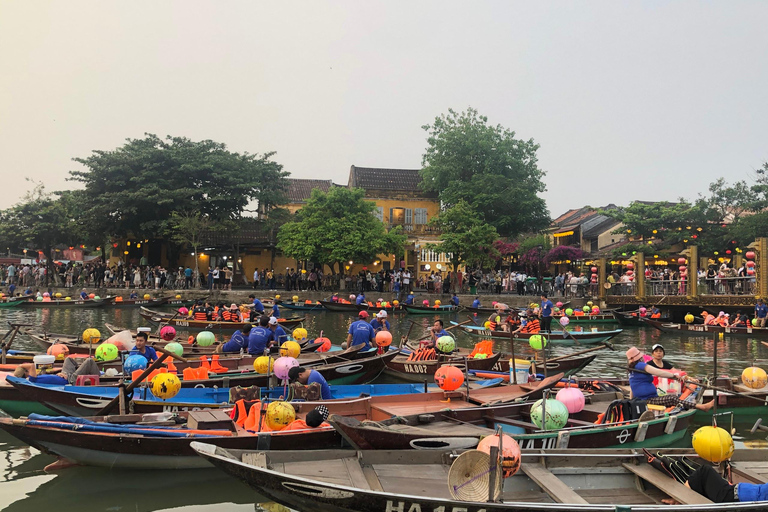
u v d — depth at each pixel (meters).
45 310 29.83
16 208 41.44
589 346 20.91
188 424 7.82
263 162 41.09
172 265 40.72
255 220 41.09
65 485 7.28
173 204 37.34
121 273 38.53
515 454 5.56
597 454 6.62
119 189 37.69
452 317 30.78
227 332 21.62
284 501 5.88
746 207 34.53
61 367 11.23
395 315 31.33
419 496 5.29
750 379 10.63
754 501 5.44
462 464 5.37
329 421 6.97
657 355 9.55
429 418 8.46
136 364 9.69
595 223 47.12
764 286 23.91
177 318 22.28
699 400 9.59
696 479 5.95
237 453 6.14
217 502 6.94
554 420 8.00
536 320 21.69
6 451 8.55
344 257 34.91
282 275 40.47
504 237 43.78
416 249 43.19
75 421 7.45
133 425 7.48
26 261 47.56
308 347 15.97
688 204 38.16
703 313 26.14
